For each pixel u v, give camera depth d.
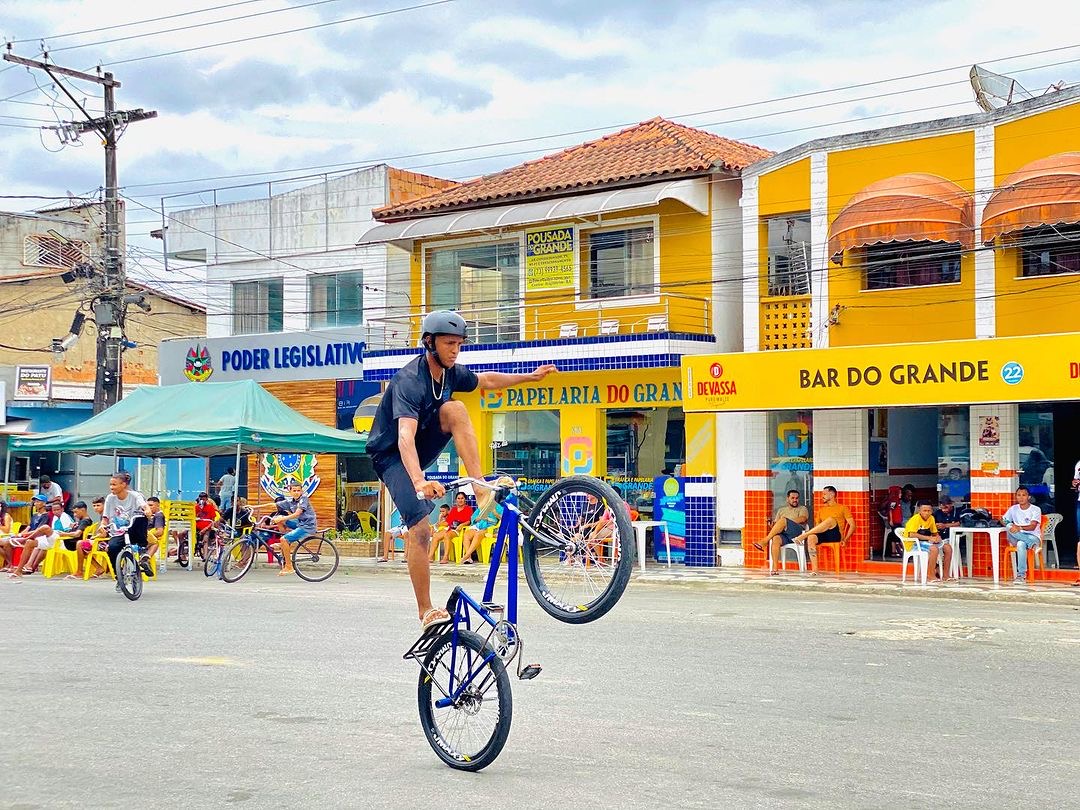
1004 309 21.92
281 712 9.45
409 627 14.70
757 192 24.89
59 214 44.44
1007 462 21.92
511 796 6.99
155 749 8.20
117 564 18.72
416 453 7.37
